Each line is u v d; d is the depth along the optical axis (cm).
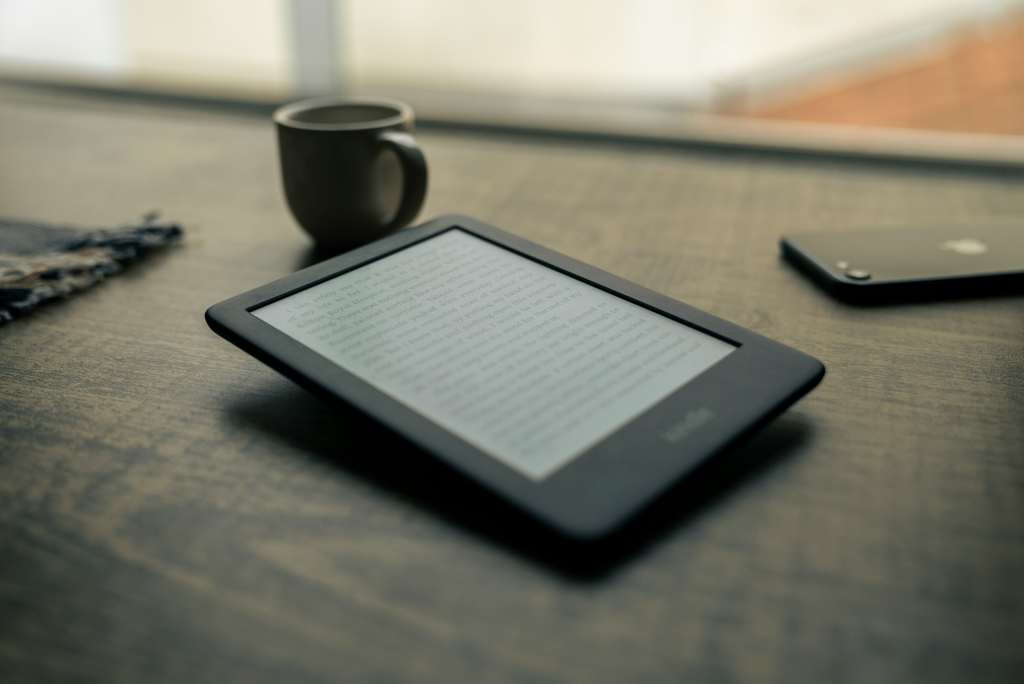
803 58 108
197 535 33
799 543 33
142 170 59
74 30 89
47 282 45
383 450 36
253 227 52
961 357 41
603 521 32
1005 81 113
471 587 31
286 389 39
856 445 36
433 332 38
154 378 40
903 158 64
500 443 34
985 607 31
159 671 30
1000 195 56
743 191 57
